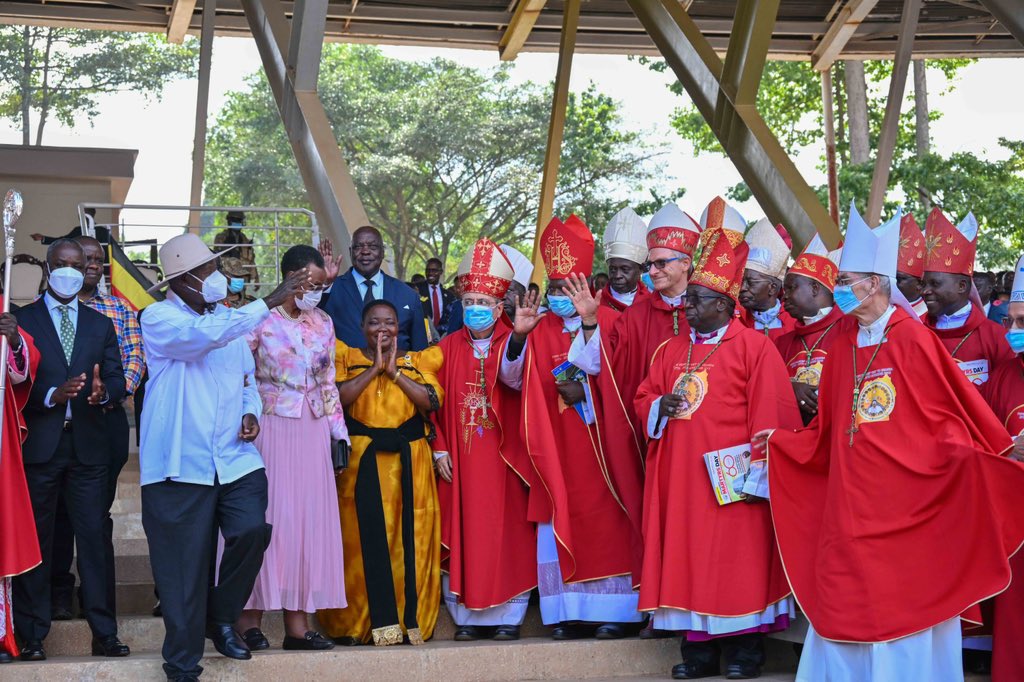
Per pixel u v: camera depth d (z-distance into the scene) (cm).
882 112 3775
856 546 521
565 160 4059
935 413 518
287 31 1299
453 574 635
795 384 600
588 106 4131
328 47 4206
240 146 4356
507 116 4088
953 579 507
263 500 545
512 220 4041
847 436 532
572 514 641
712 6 1964
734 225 650
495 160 4025
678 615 571
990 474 502
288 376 596
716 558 566
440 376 665
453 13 1947
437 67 4284
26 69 4381
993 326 596
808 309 619
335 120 3994
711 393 580
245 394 563
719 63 1205
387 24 1977
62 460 570
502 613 641
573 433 648
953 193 2880
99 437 579
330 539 597
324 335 612
